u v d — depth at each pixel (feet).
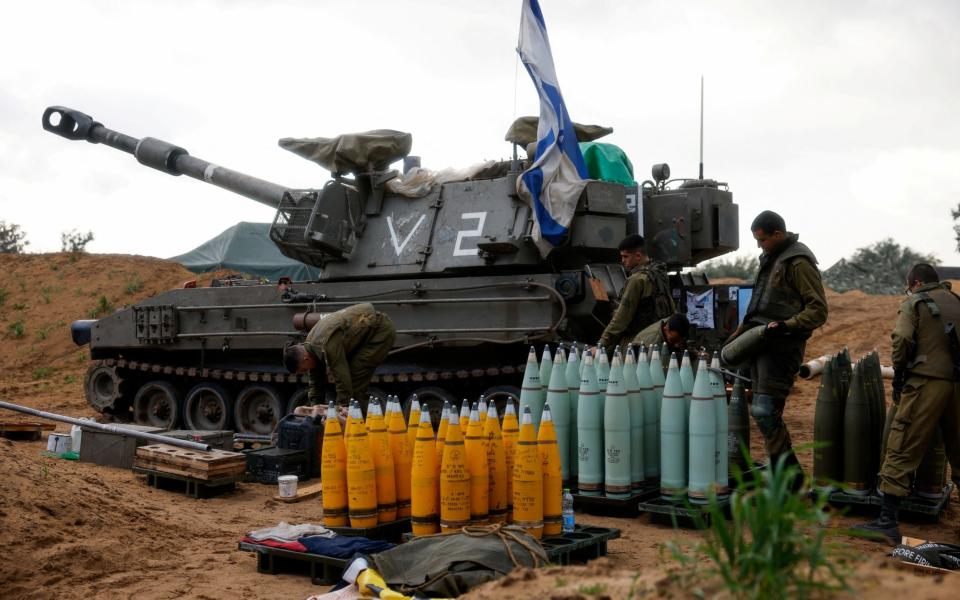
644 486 30.04
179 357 53.47
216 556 24.71
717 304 47.50
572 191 41.47
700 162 49.16
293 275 103.71
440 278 44.78
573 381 30.63
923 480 29.35
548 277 41.68
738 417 30.81
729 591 11.96
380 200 47.93
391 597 18.29
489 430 23.47
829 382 29.40
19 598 20.44
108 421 56.13
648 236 47.19
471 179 47.21
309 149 47.44
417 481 22.89
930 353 25.82
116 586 21.57
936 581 11.98
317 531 23.73
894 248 168.66
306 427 37.70
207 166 56.13
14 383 81.71
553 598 13.66
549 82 42.50
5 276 109.09
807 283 28.55
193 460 33.58
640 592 13.21
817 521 12.69
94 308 99.55
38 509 25.13
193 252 109.40
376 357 36.88
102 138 59.77
